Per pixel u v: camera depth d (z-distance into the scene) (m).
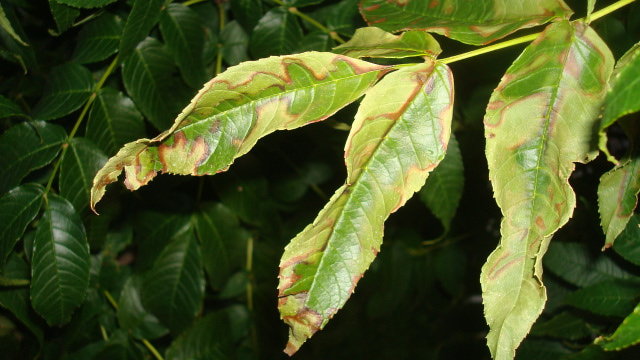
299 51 0.51
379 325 0.99
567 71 0.33
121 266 0.62
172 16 0.50
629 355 0.41
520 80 0.33
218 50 0.56
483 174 0.68
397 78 0.34
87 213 0.50
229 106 0.33
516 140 0.33
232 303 0.72
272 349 0.72
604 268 0.49
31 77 0.53
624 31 0.44
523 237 0.33
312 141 0.65
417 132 0.34
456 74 0.53
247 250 0.68
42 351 0.57
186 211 0.58
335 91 0.34
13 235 0.46
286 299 0.34
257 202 0.60
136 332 0.59
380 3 0.37
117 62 0.49
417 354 0.96
